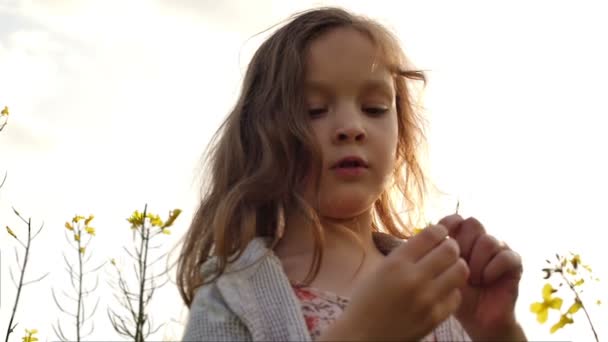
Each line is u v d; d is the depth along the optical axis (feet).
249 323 4.90
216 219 5.85
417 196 7.48
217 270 5.41
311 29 6.00
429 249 3.82
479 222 4.74
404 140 7.42
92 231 9.45
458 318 4.65
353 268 5.51
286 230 5.77
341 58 5.72
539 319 5.96
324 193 5.50
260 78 6.60
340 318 3.76
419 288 3.65
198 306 5.19
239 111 6.58
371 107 5.70
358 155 5.43
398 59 6.66
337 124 5.52
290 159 5.84
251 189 5.88
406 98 7.36
